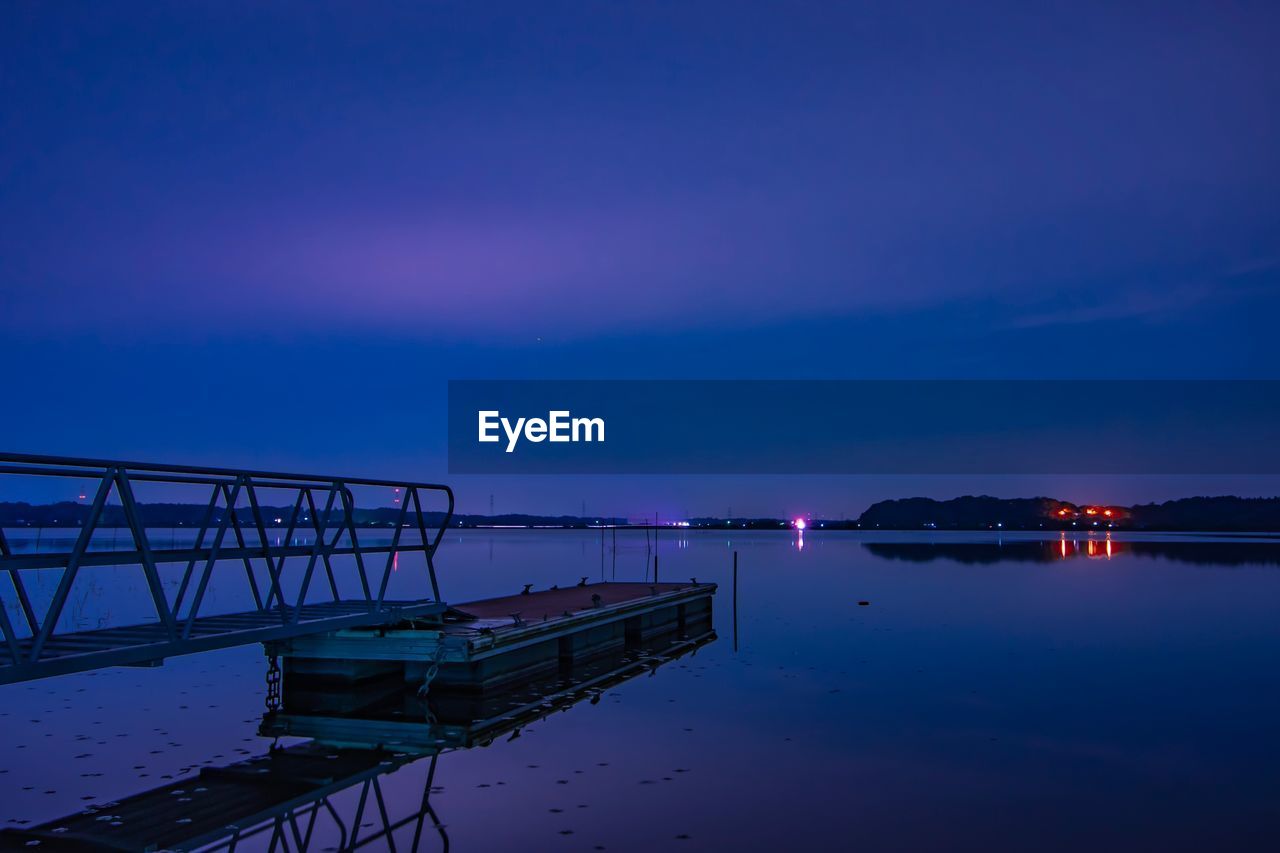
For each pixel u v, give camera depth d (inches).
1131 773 323.3
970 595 1000.9
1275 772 324.8
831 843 257.0
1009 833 265.7
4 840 256.4
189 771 323.9
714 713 418.9
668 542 3235.7
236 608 834.2
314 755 346.3
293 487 413.7
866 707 430.6
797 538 4042.8
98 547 1742.1
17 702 438.3
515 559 1793.8
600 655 594.6
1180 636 666.8
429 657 439.5
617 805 288.5
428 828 268.2
